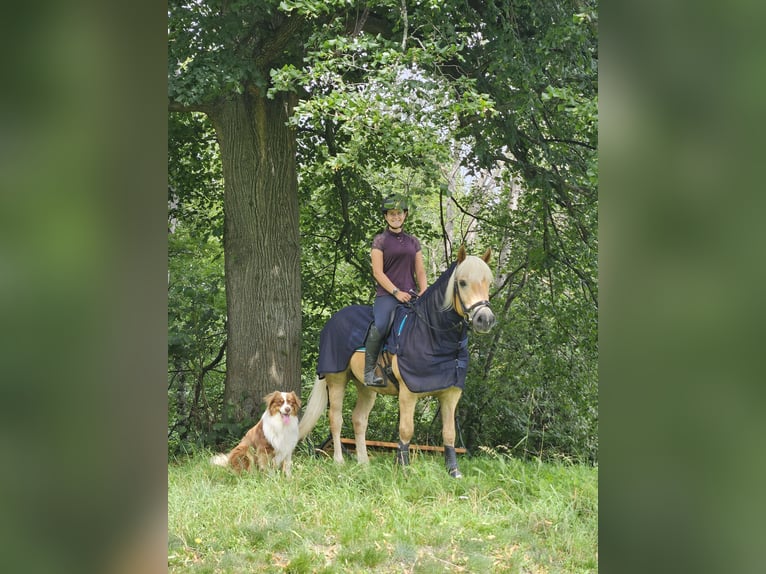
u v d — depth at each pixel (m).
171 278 9.60
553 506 4.84
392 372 6.25
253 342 8.66
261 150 8.70
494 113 6.13
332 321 6.93
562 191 9.18
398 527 4.57
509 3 8.12
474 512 4.93
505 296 11.70
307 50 8.12
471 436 10.91
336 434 6.92
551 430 10.86
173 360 9.66
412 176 6.48
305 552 4.14
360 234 11.58
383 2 7.18
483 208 11.82
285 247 8.83
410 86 6.20
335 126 10.29
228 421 8.47
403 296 6.16
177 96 7.53
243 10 7.76
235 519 4.74
